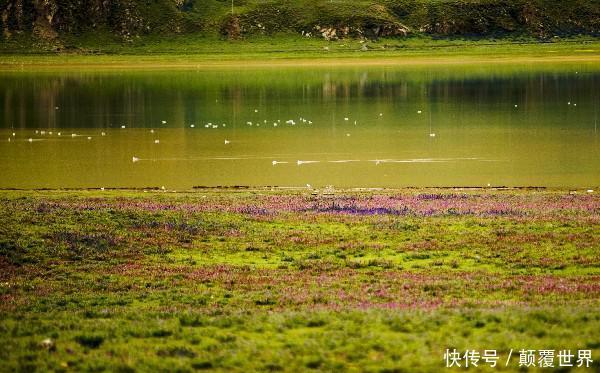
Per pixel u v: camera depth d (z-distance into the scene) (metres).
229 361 30.36
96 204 70.94
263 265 50.41
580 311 35.75
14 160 112.44
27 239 55.88
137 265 50.31
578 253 51.47
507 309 36.69
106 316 38.06
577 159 107.75
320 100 197.38
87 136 139.25
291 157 113.12
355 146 122.94
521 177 95.00
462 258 51.12
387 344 31.66
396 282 44.72
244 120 159.88
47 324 35.62
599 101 181.00
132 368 29.72
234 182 94.06
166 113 174.12
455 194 78.06
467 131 138.88
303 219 63.88
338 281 45.34
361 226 61.16
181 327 35.03
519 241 55.12
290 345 32.09
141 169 104.69
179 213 66.25
